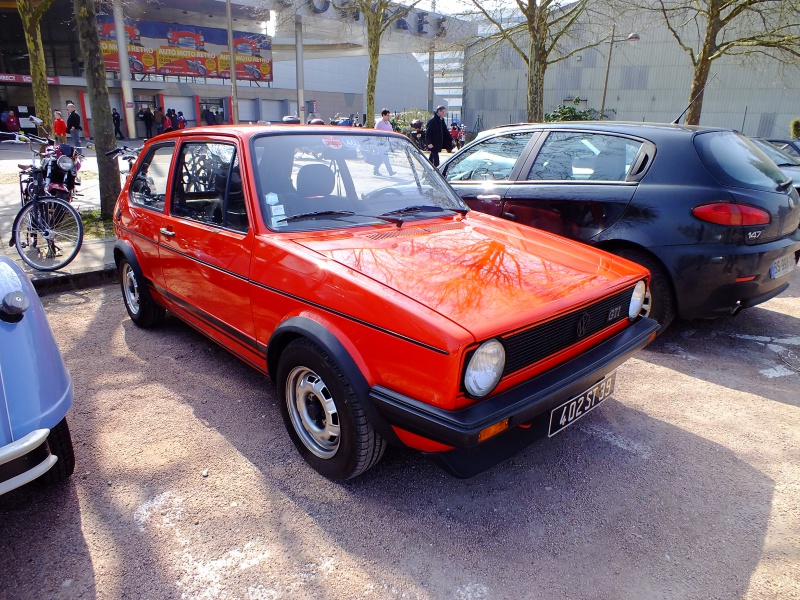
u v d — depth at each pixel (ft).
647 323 10.28
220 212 10.94
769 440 10.58
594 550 7.84
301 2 89.71
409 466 9.70
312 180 10.80
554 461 9.90
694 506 8.76
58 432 8.44
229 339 11.18
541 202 15.89
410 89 213.87
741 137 15.94
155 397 11.84
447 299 7.65
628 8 54.65
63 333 15.30
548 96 136.36
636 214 14.20
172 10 100.42
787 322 16.63
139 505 8.58
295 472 9.43
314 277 8.55
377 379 7.77
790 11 45.11
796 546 7.93
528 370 7.89
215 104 136.26
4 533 7.98
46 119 40.34
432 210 11.68
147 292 14.62
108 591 7.04
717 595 7.11
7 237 23.81
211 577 7.27
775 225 13.52
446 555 7.71
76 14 24.90
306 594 7.04
